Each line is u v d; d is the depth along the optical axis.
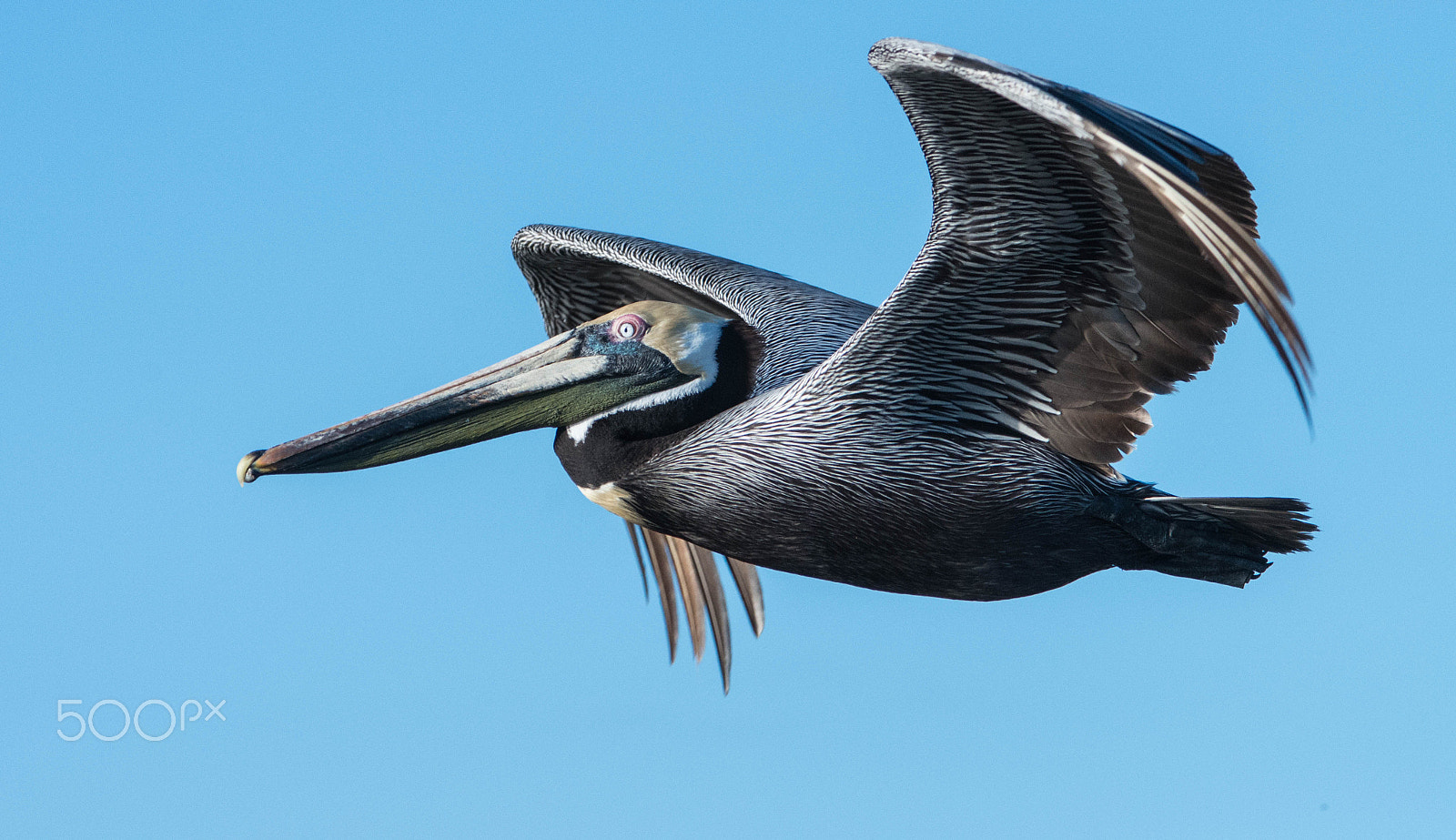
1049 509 12.45
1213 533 12.67
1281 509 12.23
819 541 12.87
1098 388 12.03
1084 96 10.04
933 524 12.55
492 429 13.11
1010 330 11.98
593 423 13.17
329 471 12.91
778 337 13.86
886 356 12.28
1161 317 11.48
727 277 15.11
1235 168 9.84
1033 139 10.73
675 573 16.55
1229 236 9.82
